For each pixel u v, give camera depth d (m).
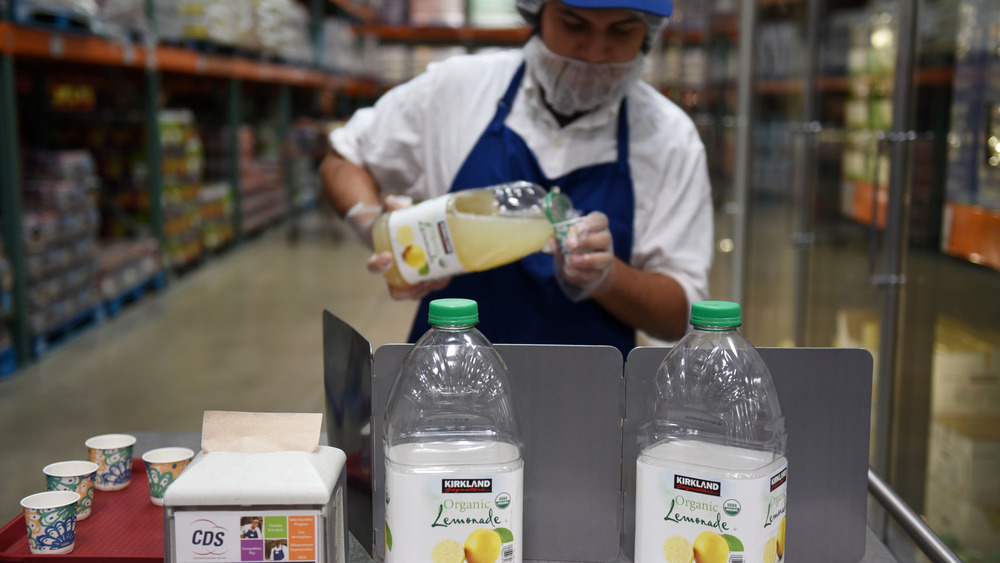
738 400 0.93
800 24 3.01
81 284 4.45
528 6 1.42
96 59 4.32
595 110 1.51
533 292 1.54
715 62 4.27
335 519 0.82
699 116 4.62
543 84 1.46
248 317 4.98
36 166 4.22
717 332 0.82
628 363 0.93
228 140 7.21
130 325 4.77
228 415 0.87
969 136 1.75
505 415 0.93
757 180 3.55
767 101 3.42
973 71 1.74
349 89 10.02
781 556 0.85
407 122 1.65
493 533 0.81
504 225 1.28
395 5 8.51
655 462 0.82
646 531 0.83
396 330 4.73
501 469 0.81
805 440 0.95
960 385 1.81
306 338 4.55
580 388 0.93
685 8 4.71
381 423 0.92
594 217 1.31
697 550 0.80
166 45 5.62
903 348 2.08
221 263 6.66
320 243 7.60
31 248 3.97
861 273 2.44
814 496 0.96
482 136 1.54
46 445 3.07
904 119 2.02
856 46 2.51
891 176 2.08
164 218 5.65
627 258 1.54
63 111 5.43
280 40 7.42
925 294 1.95
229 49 6.32
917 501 2.00
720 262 4.18
